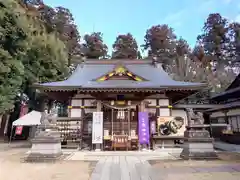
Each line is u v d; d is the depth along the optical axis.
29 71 20.09
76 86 13.62
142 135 12.15
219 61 47.66
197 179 5.58
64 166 7.65
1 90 15.83
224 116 17.95
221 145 14.57
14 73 16.81
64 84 14.76
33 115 16.17
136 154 10.68
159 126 12.99
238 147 13.21
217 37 50.22
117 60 21.09
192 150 8.86
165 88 12.70
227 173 6.25
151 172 6.60
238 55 47.94
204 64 40.69
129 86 12.67
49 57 21.72
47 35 23.06
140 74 18.41
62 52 24.20
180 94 15.33
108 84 13.66
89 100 14.86
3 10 15.49
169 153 10.92
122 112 13.14
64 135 13.38
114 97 13.39
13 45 16.91
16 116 24.00
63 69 23.80
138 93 13.15
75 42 41.19
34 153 8.69
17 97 22.08
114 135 12.30
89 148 12.87
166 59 44.47
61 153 9.62
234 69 46.81
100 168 7.30
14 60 16.62
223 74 35.03
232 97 20.91
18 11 17.08
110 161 8.74
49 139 8.86
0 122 20.50
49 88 13.62
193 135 9.10
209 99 24.98
